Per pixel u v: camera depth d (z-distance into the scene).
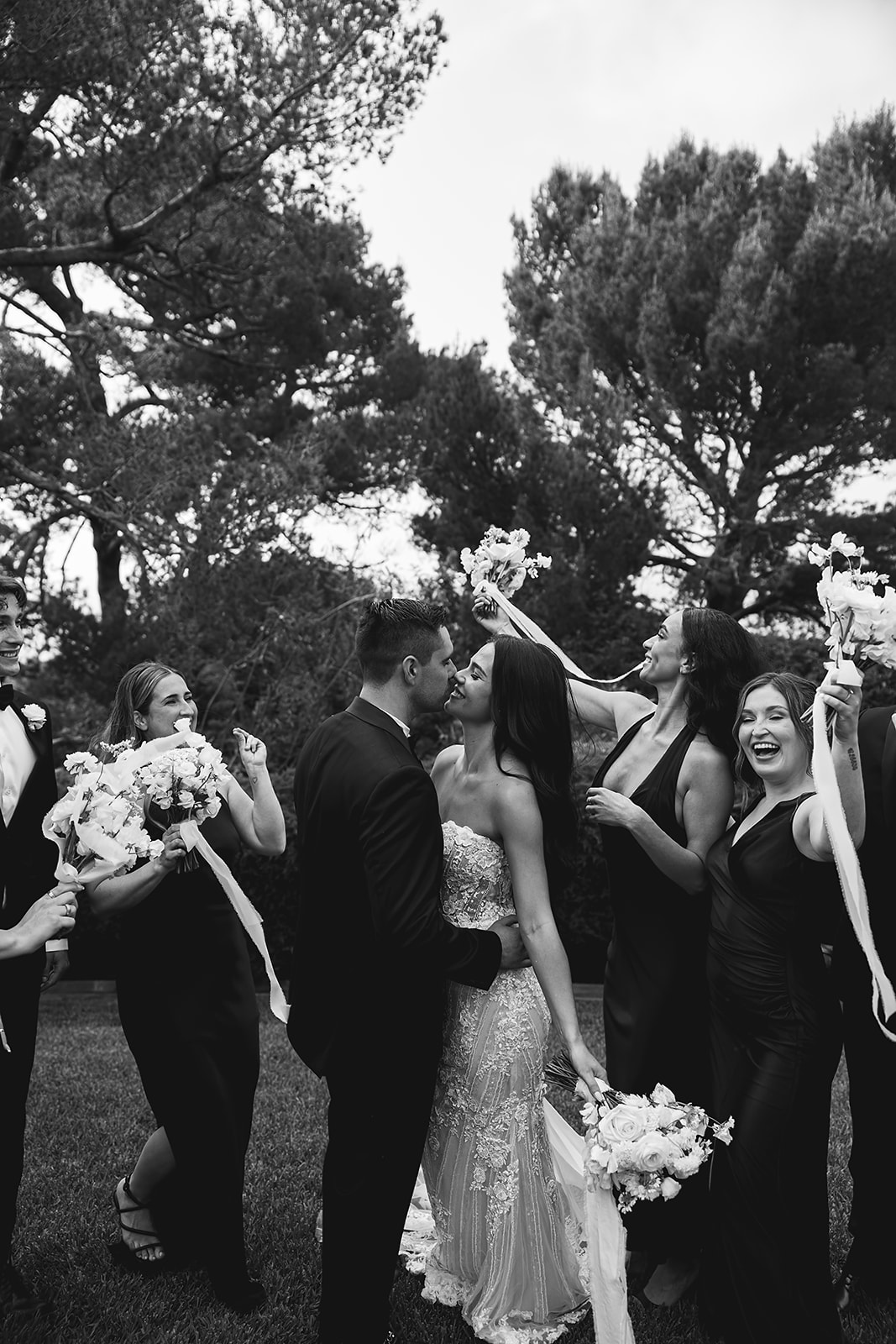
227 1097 3.50
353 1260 2.99
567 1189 3.61
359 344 18.80
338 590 12.77
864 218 16.55
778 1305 3.10
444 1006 3.27
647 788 3.75
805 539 17.12
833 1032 3.29
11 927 3.36
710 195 18.45
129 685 3.89
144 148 11.56
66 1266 3.60
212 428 15.34
